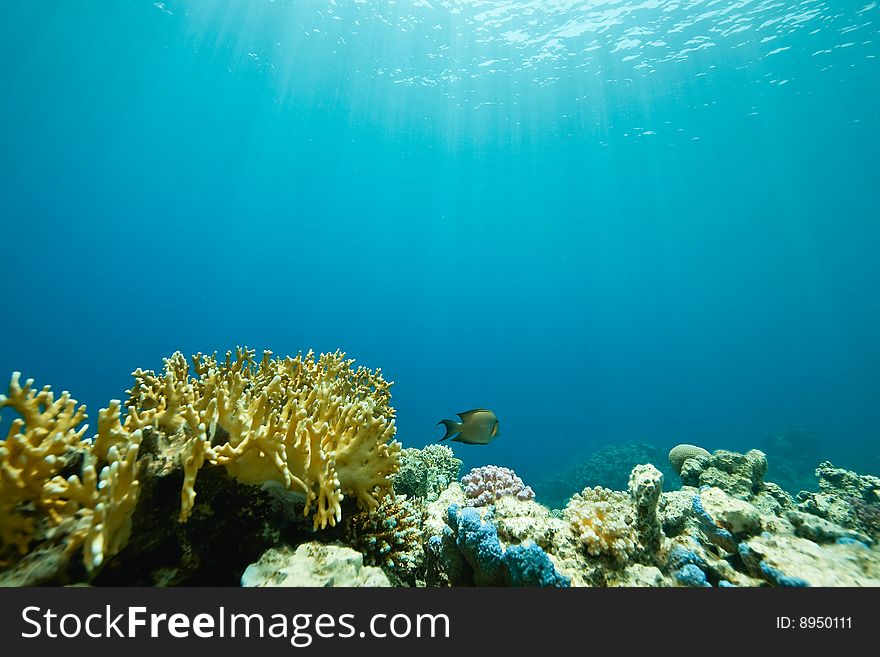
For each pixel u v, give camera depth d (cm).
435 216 7462
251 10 2842
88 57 3431
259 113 4606
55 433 196
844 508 428
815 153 4250
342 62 3428
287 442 246
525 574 251
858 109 3347
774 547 301
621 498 390
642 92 3331
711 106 3466
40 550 185
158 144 5166
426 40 3003
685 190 5503
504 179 5862
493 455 4675
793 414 5588
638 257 7812
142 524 217
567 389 9456
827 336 8450
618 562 290
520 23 2720
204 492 237
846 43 2556
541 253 8069
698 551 316
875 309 7962
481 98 3744
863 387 6588
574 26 2675
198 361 366
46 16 2897
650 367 9394
